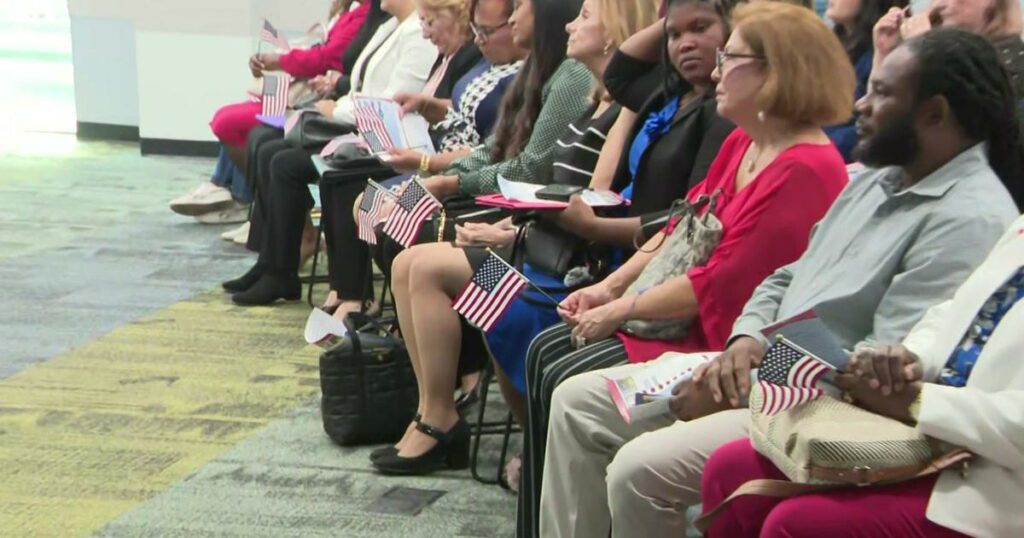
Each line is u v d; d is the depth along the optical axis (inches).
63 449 213.6
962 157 124.6
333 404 215.9
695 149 176.7
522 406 193.0
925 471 107.0
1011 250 113.0
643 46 188.2
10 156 531.5
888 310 124.1
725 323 151.4
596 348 158.6
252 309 311.6
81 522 183.6
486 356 211.5
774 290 141.0
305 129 312.0
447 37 285.6
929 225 124.0
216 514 186.9
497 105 253.3
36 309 305.1
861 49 203.3
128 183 482.0
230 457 211.2
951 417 105.1
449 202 235.6
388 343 218.2
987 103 123.2
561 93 215.0
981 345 111.9
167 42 530.6
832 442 106.7
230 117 373.4
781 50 149.6
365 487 198.5
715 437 131.9
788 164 148.9
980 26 171.2
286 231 314.2
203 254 370.6
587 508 149.6
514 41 235.9
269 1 521.0
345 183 282.8
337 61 365.1
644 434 135.7
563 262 188.4
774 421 115.8
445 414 204.7
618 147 196.1
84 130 577.3
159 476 202.1
